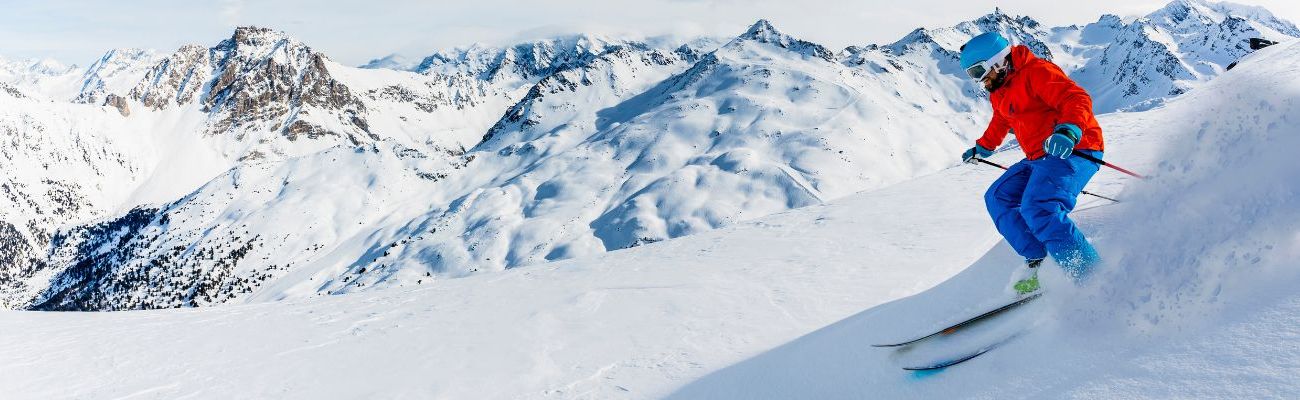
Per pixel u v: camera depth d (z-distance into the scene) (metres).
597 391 5.30
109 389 6.44
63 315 10.05
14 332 8.61
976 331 3.04
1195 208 2.53
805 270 7.98
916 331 3.48
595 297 8.57
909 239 8.51
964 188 12.27
